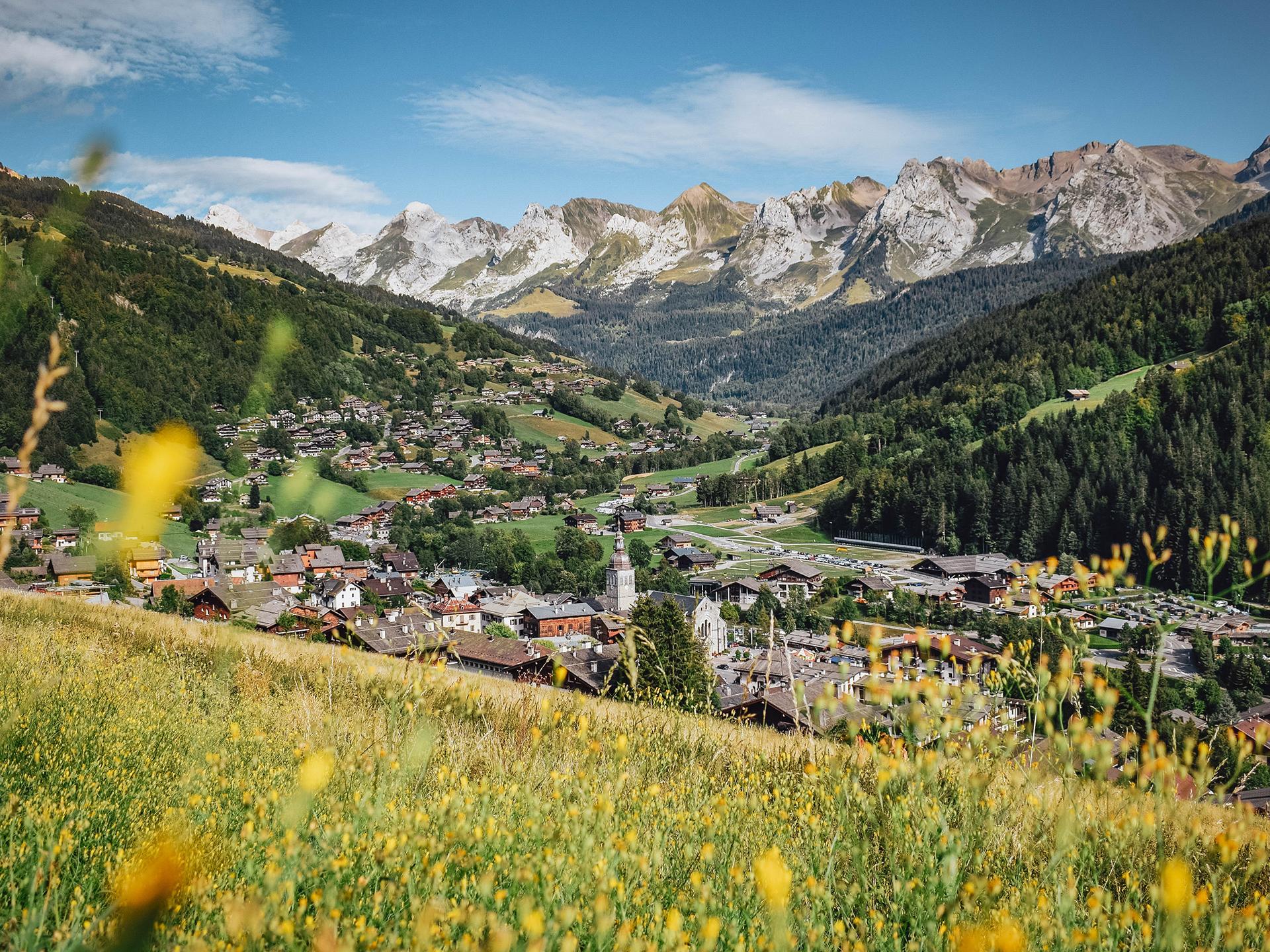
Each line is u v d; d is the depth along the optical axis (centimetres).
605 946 341
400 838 382
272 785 545
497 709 711
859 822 441
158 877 231
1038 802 415
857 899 430
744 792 593
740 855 482
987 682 400
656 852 414
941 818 391
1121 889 443
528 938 302
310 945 318
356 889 371
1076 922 395
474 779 538
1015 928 336
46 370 184
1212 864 415
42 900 402
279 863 362
